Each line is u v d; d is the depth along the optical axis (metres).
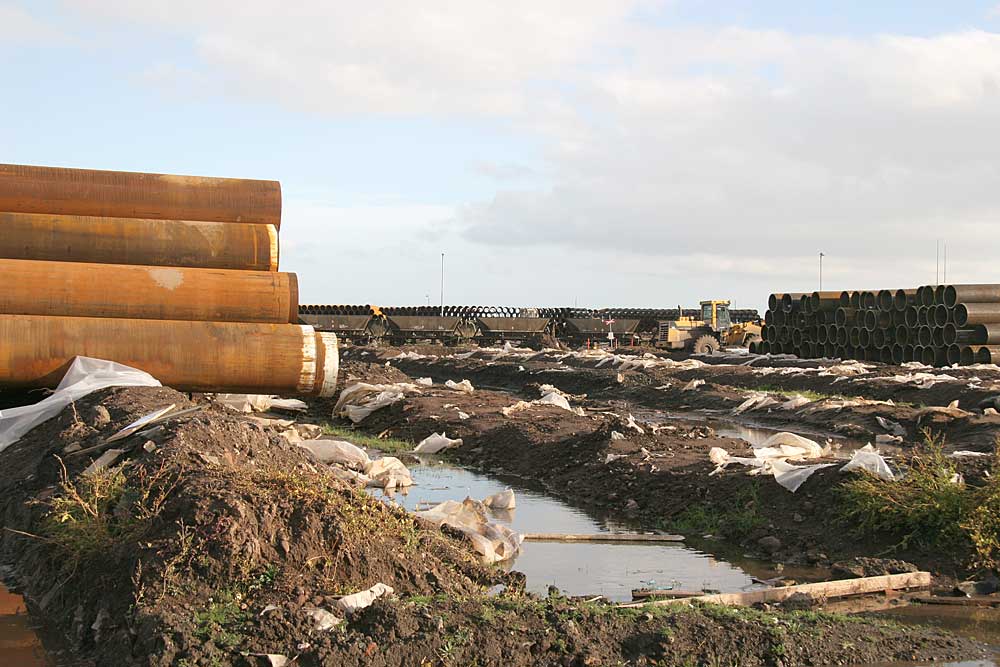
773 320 41.94
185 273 15.41
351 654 6.57
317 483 8.73
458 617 7.12
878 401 24.27
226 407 16.28
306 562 7.55
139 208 16.61
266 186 17.50
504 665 6.74
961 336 32.16
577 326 66.38
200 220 17.08
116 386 13.29
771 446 15.04
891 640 7.67
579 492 14.26
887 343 35.38
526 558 10.57
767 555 10.77
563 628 7.14
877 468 11.46
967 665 7.34
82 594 7.88
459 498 13.66
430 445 18.22
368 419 21.38
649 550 11.00
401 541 8.56
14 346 13.73
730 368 35.59
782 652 7.27
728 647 7.28
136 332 14.45
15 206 15.95
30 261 14.72
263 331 15.24
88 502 8.84
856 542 10.64
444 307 68.12
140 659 6.65
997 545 9.98
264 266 16.58
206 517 7.63
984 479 10.96
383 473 14.49
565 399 24.39
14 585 8.80
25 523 9.75
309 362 15.30
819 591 9.04
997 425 18.70
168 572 7.22
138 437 10.26
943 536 10.21
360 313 66.44
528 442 17.03
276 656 6.51
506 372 39.75
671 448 15.30
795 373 31.78
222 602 7.09
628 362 39.75
